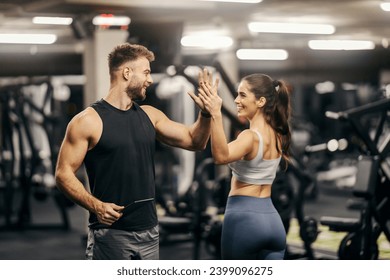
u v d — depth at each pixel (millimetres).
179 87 14102
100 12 8258
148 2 8477
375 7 9664
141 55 3443
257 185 3693
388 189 6012
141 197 3418
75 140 3299
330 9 9742
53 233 9492
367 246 5785
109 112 3383
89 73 8664
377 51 13984
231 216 3693
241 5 9078
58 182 3316
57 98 16453
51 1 8172
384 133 13875
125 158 3371
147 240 3463
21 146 10469
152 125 3523
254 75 3801
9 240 8805
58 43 12914
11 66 12883
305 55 14117
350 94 20125
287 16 10297
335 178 16062
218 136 3438
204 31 11812
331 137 20750
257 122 3742
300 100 19641
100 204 3266
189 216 8570
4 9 8836
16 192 15883
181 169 13500
